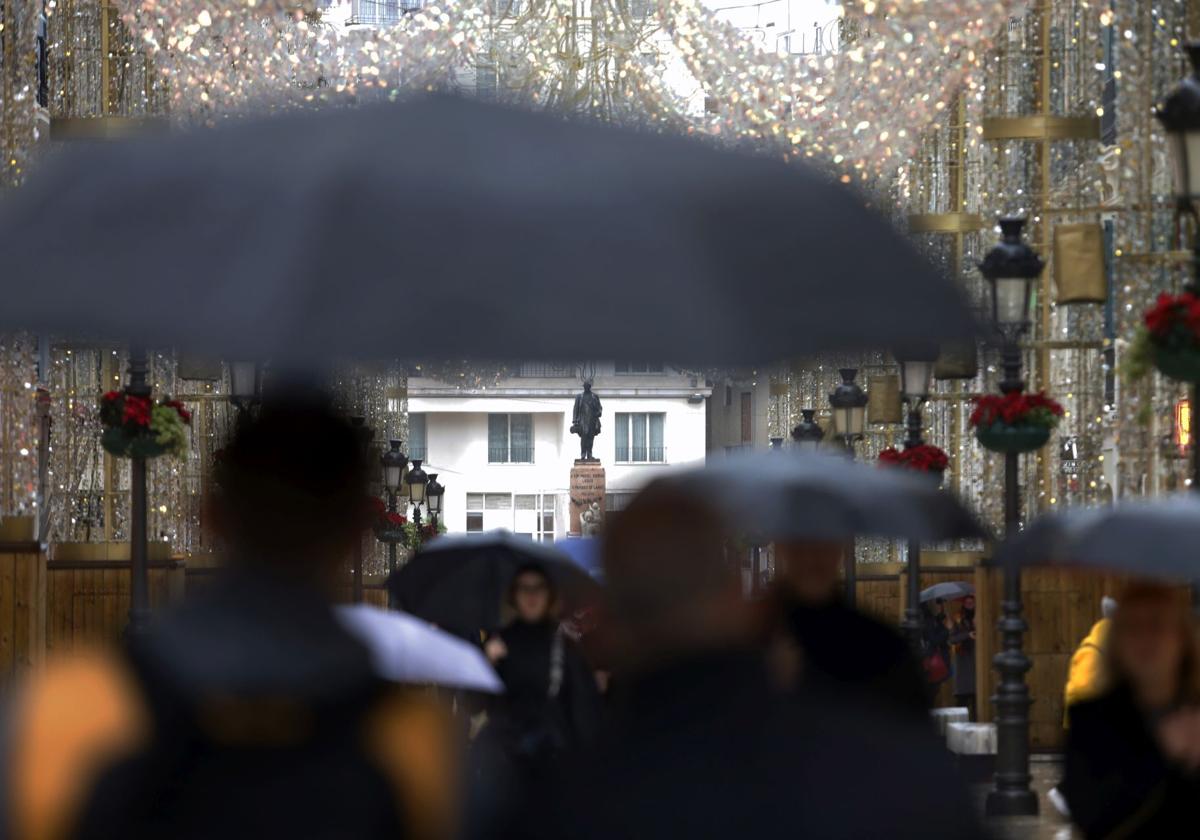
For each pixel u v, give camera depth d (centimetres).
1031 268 3794
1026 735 3862
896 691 1529
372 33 6156
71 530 6344
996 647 5606
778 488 1328
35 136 5162
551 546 2795
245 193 920
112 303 874
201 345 859
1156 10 4503
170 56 5872
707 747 777
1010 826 3678
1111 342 6562
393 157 938
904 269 984
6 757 774
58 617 6278
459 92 1007
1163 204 4572
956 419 6575
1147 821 1470
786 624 1471
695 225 946
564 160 958
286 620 802
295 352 856
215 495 827
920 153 6525
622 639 811
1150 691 1480
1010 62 5672
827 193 1005
